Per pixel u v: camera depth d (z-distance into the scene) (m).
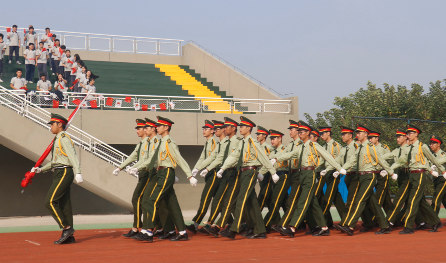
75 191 16.67
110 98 16.02
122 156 14.49
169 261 5.99
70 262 5.96
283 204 10.15
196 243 7.89
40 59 20.16
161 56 26.86
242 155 8.55
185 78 23.88
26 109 13.68
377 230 9.95
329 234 9.04
